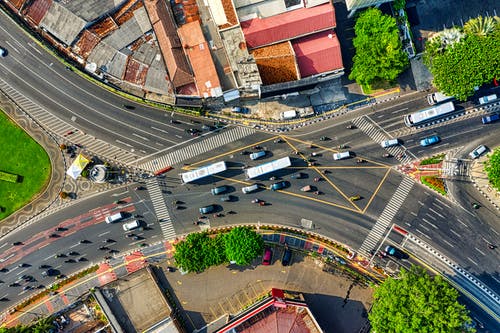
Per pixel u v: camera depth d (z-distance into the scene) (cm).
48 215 10356
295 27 9394
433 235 10362
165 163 10344
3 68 10269
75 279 10306
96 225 10362
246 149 10331
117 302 10281
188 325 10288
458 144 10356
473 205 10356
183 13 9694
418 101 10331
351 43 10194
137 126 10319
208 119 10294
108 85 10125
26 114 10306
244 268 10356
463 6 10262
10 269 10319
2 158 10319
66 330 10244
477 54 9306
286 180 10356
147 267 10231
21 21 10069
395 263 10350
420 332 8812
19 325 9850
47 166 10331
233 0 9375
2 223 10319
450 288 9631
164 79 9588
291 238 10375
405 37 10069
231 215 10381
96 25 9656
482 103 10275
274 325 9431
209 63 9425
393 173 10375
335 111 10325
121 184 10362
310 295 10344
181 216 10369
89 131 10331
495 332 10244
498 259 10300
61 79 10238
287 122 10306
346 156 10244
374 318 9331
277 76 9538
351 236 10388
